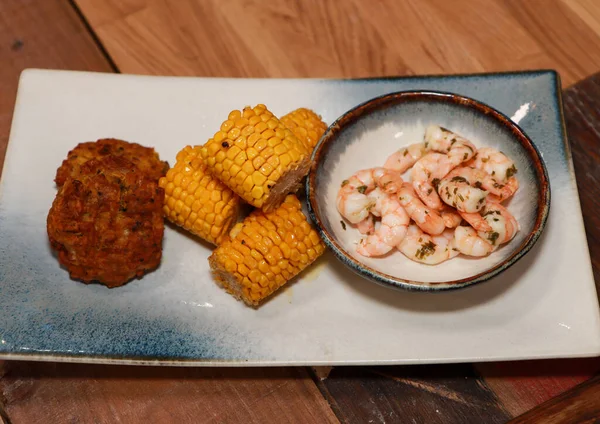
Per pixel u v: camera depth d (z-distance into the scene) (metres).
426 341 0.38
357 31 0.51
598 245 0.43
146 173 0.41
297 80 0.46
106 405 0.40
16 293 0.40
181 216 0.40
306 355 0.38
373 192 0.40
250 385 0.40
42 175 0.43
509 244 0.39
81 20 0.52
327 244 0.37
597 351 0.38
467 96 0.45
